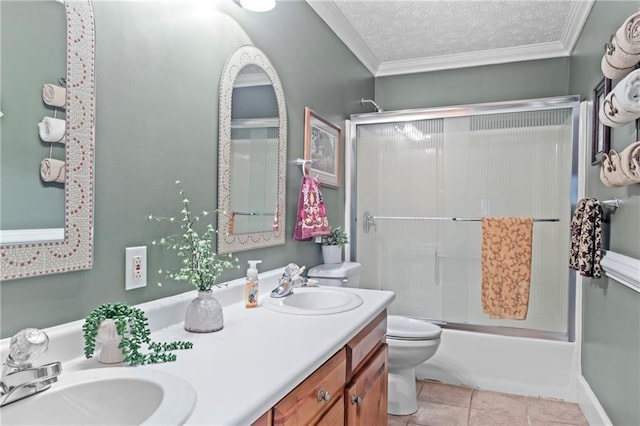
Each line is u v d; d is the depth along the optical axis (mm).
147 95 1206
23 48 877
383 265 2984
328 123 2598
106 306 958
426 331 2293
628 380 1653
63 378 825
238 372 878
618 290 1781
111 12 1085
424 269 2883
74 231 986
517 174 2664
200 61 1433
